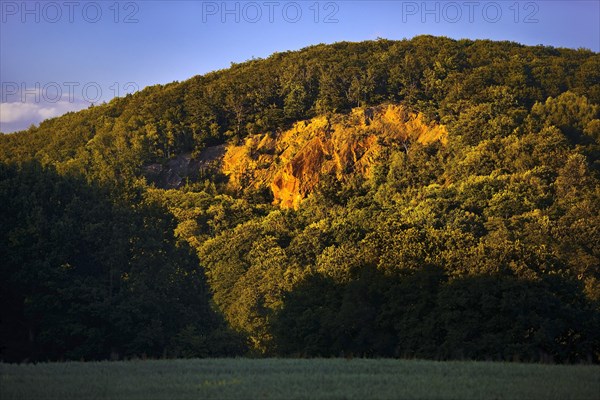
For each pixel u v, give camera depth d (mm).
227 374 43719
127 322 96250
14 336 98438
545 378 41219
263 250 186000
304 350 101125
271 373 44250
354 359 54375
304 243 183250
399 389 37281
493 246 101875
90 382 39906
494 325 89125
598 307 103125
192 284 113312
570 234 159000
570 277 101438
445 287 95188
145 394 36312
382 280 102062
